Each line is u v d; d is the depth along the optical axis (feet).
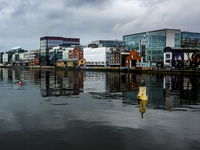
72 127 70.64
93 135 63.72
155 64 467.52
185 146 56.34
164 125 72.28
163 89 165.89
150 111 91.20
